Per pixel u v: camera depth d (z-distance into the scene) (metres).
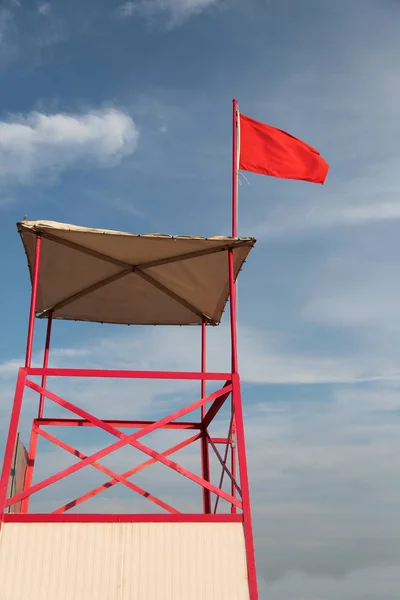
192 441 11.84
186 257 11.10
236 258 11.22
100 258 11.25
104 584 7.95
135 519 8.37
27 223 9.61
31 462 11.09
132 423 11.67
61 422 11.52
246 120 15.10
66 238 10.23
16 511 11.72
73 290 12.53
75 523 8.24
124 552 8.16
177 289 12.70
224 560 8.30
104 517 8.32
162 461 9.02
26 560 7.96
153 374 9.38
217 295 12.68
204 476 12.10
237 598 8.10
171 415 9.32
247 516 8.59
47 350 12.84
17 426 8.65
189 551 8.28
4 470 8.39
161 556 8.21
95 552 8.11
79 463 8.79
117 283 12.45
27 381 9.01
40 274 11.72
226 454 10.78
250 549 8.39
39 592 7.82
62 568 7.97
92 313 13.46
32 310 9.45
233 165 13.38
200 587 8.11
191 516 8.49
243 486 8.78
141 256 11.22
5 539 8.04
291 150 15.14
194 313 13.54
